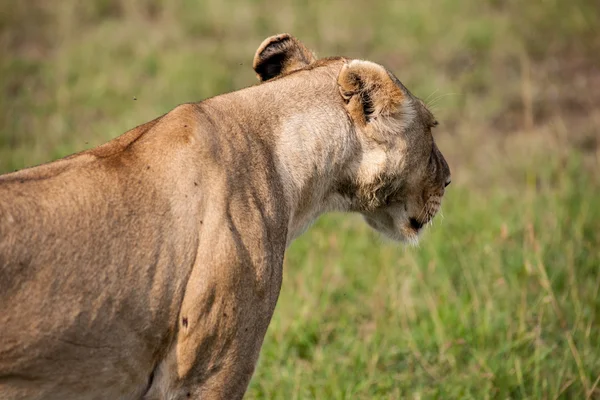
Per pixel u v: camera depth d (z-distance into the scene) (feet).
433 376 33.17
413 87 58.80
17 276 19.34
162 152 21.88
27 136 52.49
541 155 50.98
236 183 22.36
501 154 51.75
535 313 35.83
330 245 41.75
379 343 34.99
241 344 22.25
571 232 41.91
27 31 66.90
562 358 33.53
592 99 58.75
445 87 58.95
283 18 68.33
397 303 36.78
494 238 41.60
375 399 31.68
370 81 24.89
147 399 21.89
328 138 24.77
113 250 20.47
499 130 54.95
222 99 23.90
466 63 62.80
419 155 26.68
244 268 21.84
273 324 35.19
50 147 50.65
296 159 24.17
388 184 26.21
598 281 37.42
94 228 20.33
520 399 32.12
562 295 37.17
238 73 61.26
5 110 54.70
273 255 22.79
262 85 24.66
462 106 57.06
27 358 19.70
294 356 34.60
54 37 66.23
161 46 64.34
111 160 21.42
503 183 48.78
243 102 23.94
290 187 24.00
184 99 56.44
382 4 70.74
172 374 21.85
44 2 71.51
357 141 25.41
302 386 31.99
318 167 24.64
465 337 34.60
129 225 20.76
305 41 65.16
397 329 35.50
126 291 20.59
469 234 42.42
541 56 64.03
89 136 51.06
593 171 49.44
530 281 37.93
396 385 32.89
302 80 25.04
